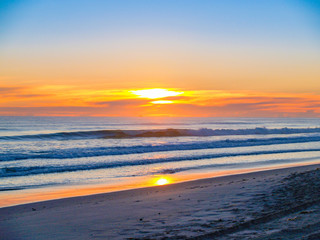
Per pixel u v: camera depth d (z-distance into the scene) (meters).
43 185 12.59
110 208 8.45
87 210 8.34
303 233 5.05
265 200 8.20
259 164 18.22
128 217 7.37
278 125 89.75
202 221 6.52
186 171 15.94
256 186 10.55
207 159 20.23
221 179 13.09
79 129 58.12
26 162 18.19
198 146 26.98
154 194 10.30
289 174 12.91
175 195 9.90
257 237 5.09
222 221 6.39
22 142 31.45
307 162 19.02
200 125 80.50
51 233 6.34
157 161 19.12
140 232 6.04
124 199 9.66
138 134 40.50
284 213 6.57
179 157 20.59
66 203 9.39
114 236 5.91
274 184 10.60
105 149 24.16
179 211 7.67
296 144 30.59
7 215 8.02
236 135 43.56
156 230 6.10
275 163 18.62
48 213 8.15
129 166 17.38
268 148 26.67
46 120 107.81
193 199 9.08
